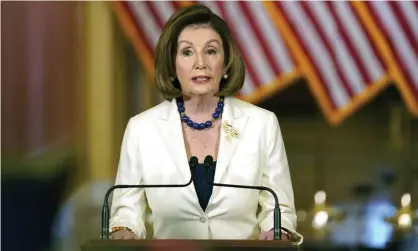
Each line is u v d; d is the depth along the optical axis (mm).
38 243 17828
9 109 18000
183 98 9820
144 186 8594
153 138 9594
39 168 17953
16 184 17875
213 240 7582
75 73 18156
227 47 9633
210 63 9383
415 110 18531
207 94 9648
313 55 18484
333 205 18406
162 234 9383
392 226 17812
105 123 18156
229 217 9289
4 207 17797
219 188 9289
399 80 18516
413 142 18531
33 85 18078
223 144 9469
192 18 9508
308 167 18578
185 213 9289
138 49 18234
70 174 18000
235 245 7500
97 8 18188
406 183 18453
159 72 9727
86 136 18125
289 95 18531
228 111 9688
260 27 18453
